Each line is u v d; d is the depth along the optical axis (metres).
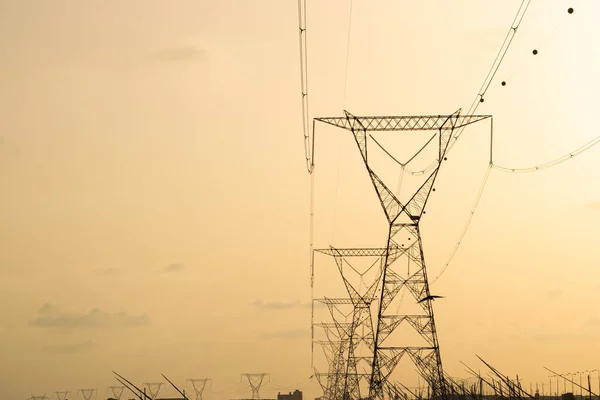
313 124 108.12
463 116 105.88
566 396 153.00
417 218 120.44
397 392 125.50
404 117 107.88
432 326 121.81
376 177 114.56
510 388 103.56
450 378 120.44
